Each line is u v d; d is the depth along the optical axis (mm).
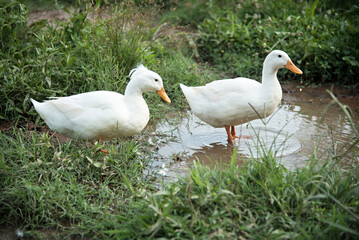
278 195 4246
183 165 5883
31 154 5422
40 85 7074
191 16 13406
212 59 11039
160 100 8312
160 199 4445
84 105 5574
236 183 4520
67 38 8219
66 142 5992
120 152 5871
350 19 10438
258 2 12336
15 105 6953
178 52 10227
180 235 3895
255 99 6258
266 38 10656
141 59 8312
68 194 4855
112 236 4371
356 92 9109
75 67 7715
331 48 9656
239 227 3912
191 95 6664
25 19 8109
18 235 4465
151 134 7004
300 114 7887
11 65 7320
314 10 11547
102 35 8359
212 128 7395
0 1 7926
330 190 4379
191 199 4266
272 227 3969
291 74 10047
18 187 4887
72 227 4551
